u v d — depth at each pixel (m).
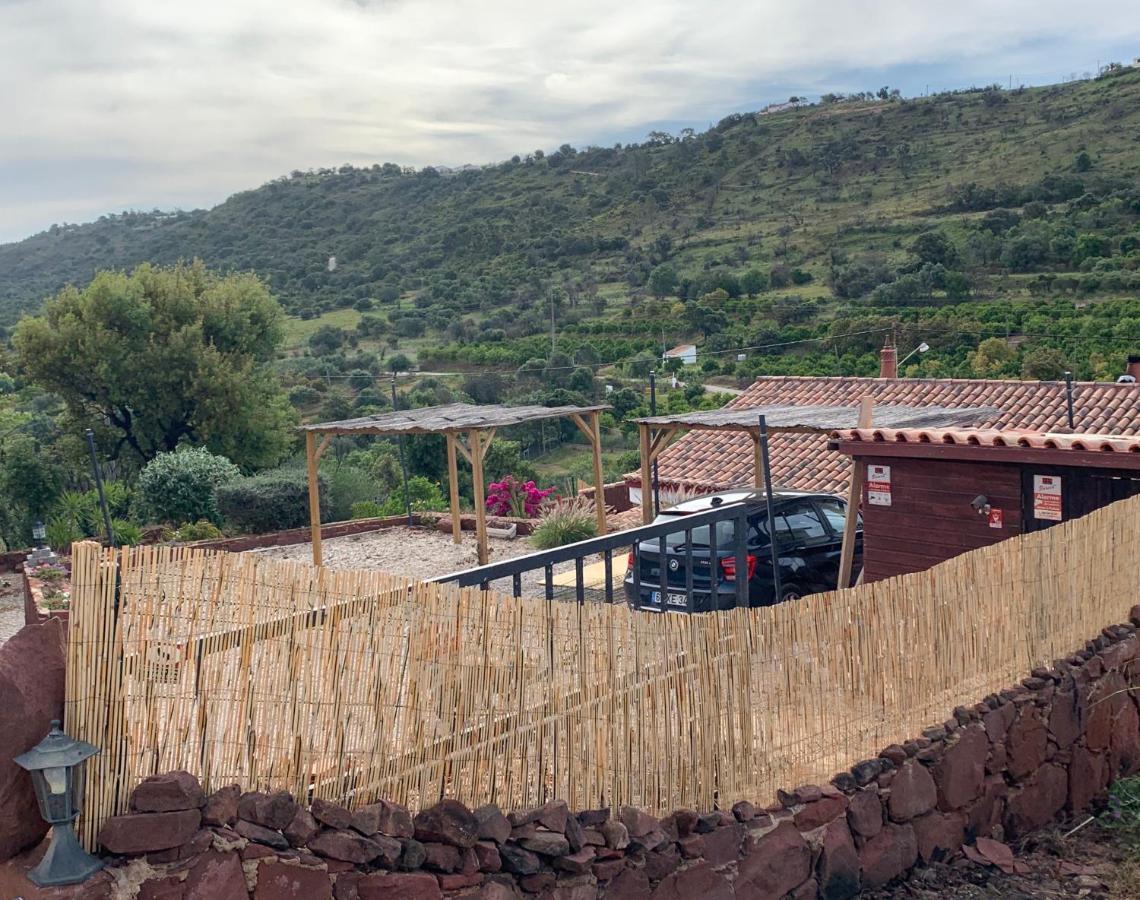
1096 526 7.90
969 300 52.62
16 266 119.50
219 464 26.05
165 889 3.62
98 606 3.64
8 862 3.60
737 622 5.45
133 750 3.69
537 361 55.25
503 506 24.33
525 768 4.66
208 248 113.31
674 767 5.18
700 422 14.37
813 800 5.64
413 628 4.31
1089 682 7.64
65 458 33.94
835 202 90.12
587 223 100.12
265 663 3.95
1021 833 6.96
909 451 9.91
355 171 133.12
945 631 6.55
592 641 4.90
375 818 4.12
